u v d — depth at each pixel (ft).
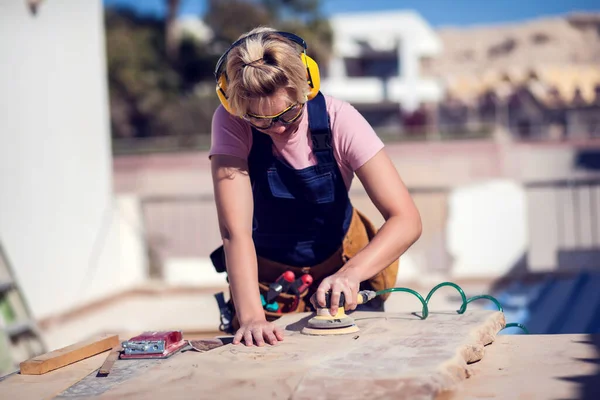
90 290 22.52
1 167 17.88
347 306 6.59
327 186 7.46
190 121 74.69
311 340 6.49
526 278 23.15
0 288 14.52
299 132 7.21
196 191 40.27
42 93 20.08
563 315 18.49
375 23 82.12
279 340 6.55
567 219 29.35
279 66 6.25
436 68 111.65
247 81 6.22
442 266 25.76
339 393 4.78
